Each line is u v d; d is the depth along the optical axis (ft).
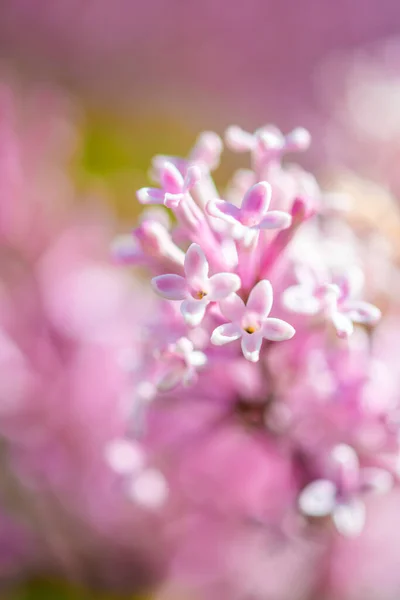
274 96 1.43
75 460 0.81
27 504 0.81
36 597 0.79
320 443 0.66
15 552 0.80
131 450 0.69
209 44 1.47
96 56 1.37
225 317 0.60
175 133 1.05
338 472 0.63
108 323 0.83
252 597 0.80
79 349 0.83
